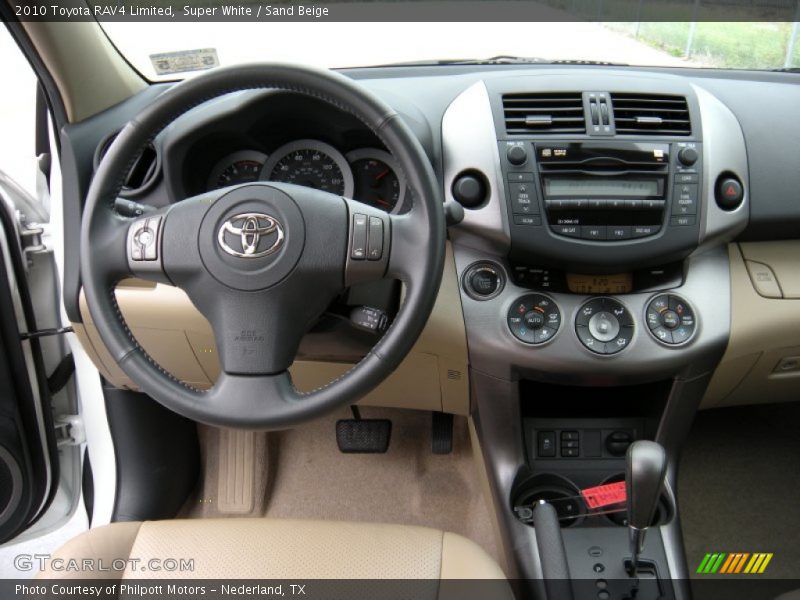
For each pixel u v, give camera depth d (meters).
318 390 0.88
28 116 1.30
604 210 1.09
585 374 1.14
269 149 1.19
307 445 1.77
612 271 1.14
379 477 1.70
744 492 1.60
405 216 0.92
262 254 0.88
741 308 1.16
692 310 1.14
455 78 1.23
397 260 0.90
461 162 1.13
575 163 1.10
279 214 0.89
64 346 1.42
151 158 1.19
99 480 1.50
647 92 1.13
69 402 1.46
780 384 1.28
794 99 1.21
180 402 0.88
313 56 1.31
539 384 1.35
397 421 1.80
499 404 1.22
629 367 1.13
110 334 0.90
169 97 0.88
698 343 1.13
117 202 1.01
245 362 0.89
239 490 1.67
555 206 1.10
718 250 1.18
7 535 1.36
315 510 1.64
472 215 1.12
